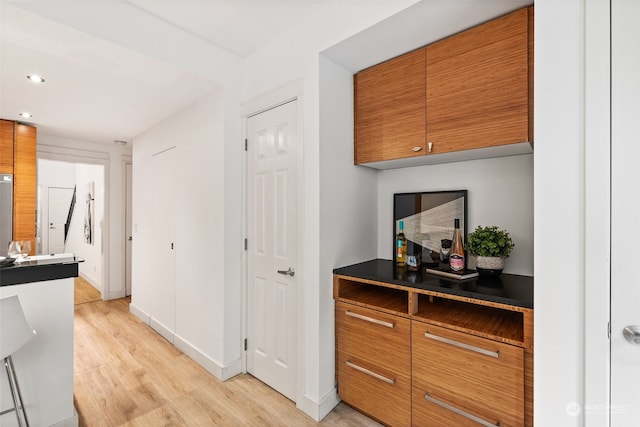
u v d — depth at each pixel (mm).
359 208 2154
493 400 1347
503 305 1318
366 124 2008
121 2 1720
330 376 1919
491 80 1479
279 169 2104
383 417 1713
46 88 2381
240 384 2217
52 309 1691
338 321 1921
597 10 1021
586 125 1035
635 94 972
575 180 1061
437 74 1668
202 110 2521
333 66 1921
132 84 2283
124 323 3457
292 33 1979
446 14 1454
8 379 1515
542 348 1124
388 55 1844
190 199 2678
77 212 6379
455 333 1450
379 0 1521
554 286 1099
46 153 3816
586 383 1034
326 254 1887
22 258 1811
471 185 1926
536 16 1129
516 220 1769
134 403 1990
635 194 968
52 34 1604
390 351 1682
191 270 2656
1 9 1390
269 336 2188
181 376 2324
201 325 2523
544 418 1122
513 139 1413
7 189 3238
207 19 1895
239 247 2389
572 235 1066
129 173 4617
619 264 987
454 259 1729
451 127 1612
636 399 963
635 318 964
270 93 2123
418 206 2135
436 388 1515
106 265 4391
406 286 1625
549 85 1105
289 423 1802
